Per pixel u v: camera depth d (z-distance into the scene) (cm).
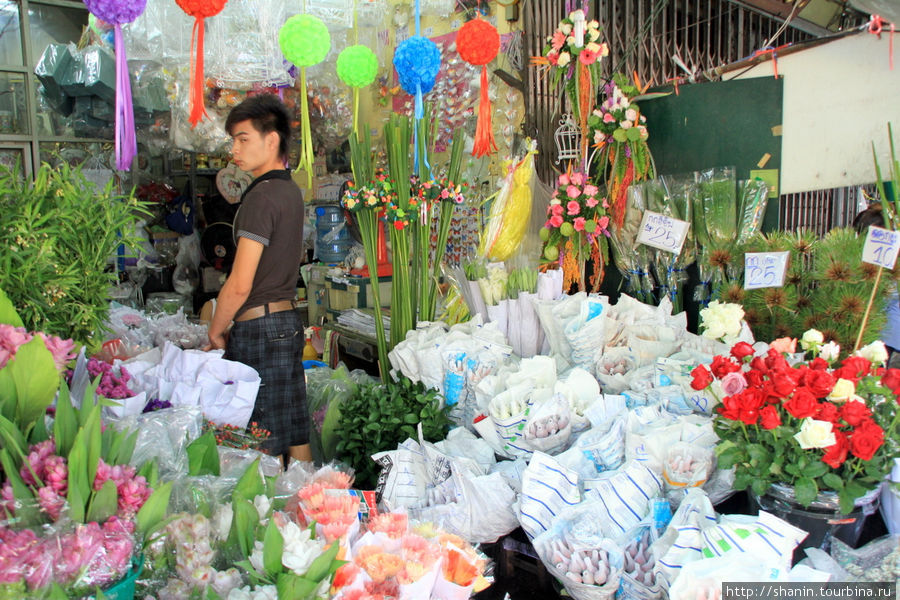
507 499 187
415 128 275
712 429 181
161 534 121
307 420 250
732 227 266
